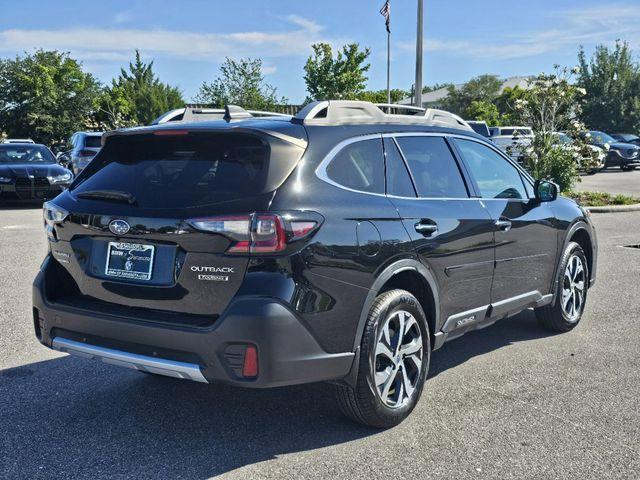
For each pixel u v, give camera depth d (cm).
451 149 465
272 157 339
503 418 399
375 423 376
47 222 390
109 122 4312
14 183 1478
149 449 358
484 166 494
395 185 403
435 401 426
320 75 2961
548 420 396
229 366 321
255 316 315
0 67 4319
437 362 507
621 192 1942
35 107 4231
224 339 318
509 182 519
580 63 4812
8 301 664
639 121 4656
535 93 1700
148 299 345
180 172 354
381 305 367
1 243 1016
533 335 577
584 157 1783
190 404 420
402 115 443
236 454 353
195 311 332
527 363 502
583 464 342
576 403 422
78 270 373
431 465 340
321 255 335
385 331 371
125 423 391
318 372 336
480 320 467
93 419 396
